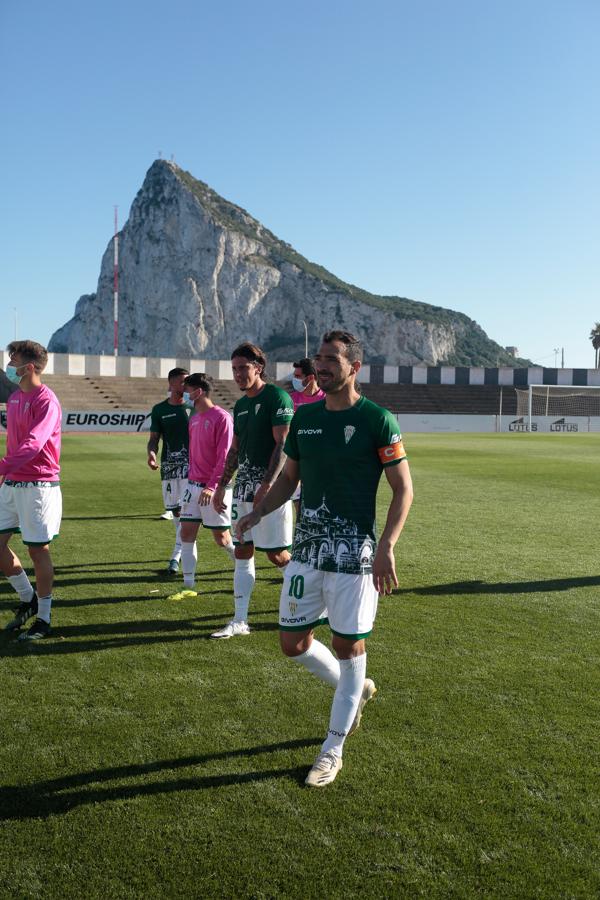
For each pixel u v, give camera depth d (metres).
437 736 3.32
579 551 7.88
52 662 4.32
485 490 13.60
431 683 3.98
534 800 2.78
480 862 2.40
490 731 3.37
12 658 4.40
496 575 6.69
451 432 45.53
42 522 4.77
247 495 4.92
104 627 5.05
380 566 2.93
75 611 5.46
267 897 2.23
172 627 5.06
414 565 7.12
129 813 2.68
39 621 4.85
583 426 47.78
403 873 2.34
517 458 21.67
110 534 8.88
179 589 6.17
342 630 3.04
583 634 4.91
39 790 2.84
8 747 3.20
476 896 2.24
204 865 2.38
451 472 17.12
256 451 4.88
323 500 3.09
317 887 2.28
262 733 3.35
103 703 3.69
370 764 3.05
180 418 7.23
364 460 3.04
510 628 5.04
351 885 2.29
